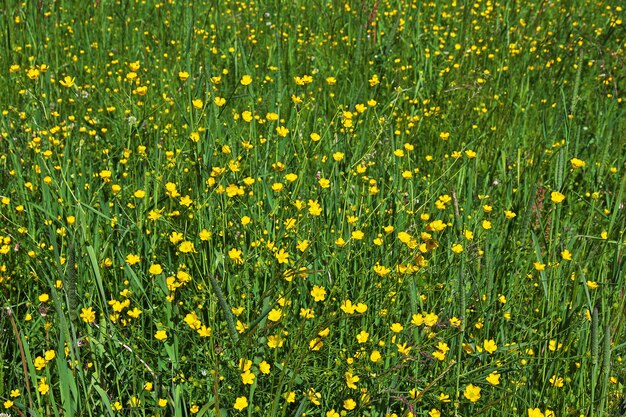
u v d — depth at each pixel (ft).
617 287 10.32
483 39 21.66
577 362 9.43
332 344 9.38
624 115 17.39
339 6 24.08
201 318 9.02
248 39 20.97
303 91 17.84
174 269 10.19
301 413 7.99
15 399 8.61
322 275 9.86
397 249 10.43
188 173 12.51
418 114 17.58
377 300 9.72
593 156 15.64
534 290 10.62
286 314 8.92
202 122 14.11
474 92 16.65
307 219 10.93
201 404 8.75
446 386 8.87
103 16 21.76
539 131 16.58
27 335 9.24
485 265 9.68
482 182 13.34
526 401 8.51
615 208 11.70
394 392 8.23
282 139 13.00
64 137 13.79
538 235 11.96
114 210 11.58
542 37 22.34
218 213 11.06
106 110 16.75
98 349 8.63
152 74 18.94
